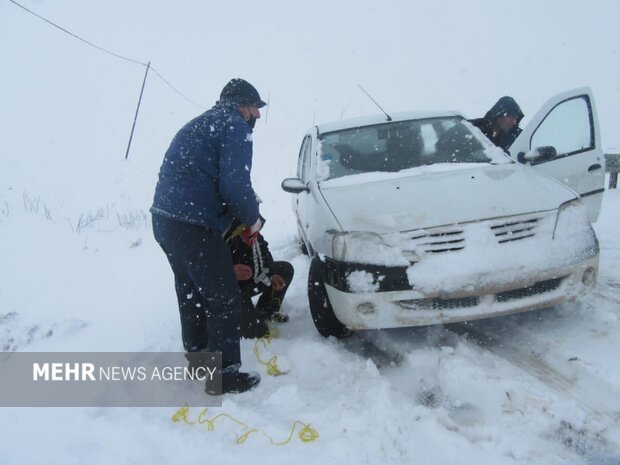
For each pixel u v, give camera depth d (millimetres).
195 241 2930
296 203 5691
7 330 4129
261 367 3410
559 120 4477
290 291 4781
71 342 3982
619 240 5594
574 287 3213
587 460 2293
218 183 2975
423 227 3178
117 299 4820
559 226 3221
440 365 3121
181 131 3023
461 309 3102
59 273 5520
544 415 2611
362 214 3424
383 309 3123
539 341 3283
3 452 2662
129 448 2619
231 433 2691
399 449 2457
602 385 2762
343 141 4742
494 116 5273
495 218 3199
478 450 2408
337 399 2930
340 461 2389
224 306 3047
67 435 2779
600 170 4566
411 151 4488
